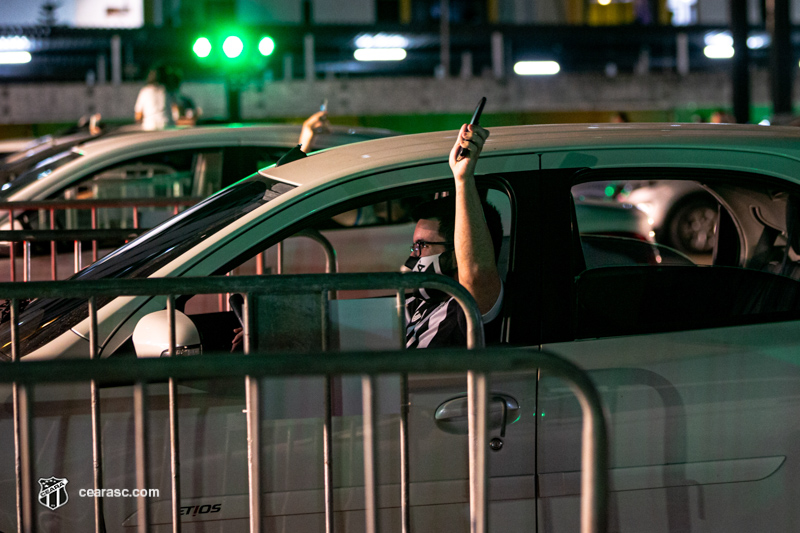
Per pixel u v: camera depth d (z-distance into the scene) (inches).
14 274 324.8
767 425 178.1
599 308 179.3
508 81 1742.1
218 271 177.3
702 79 1798.7
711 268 184.7
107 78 2121.1
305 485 167.6
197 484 166.9
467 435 170.6
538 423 171.8
